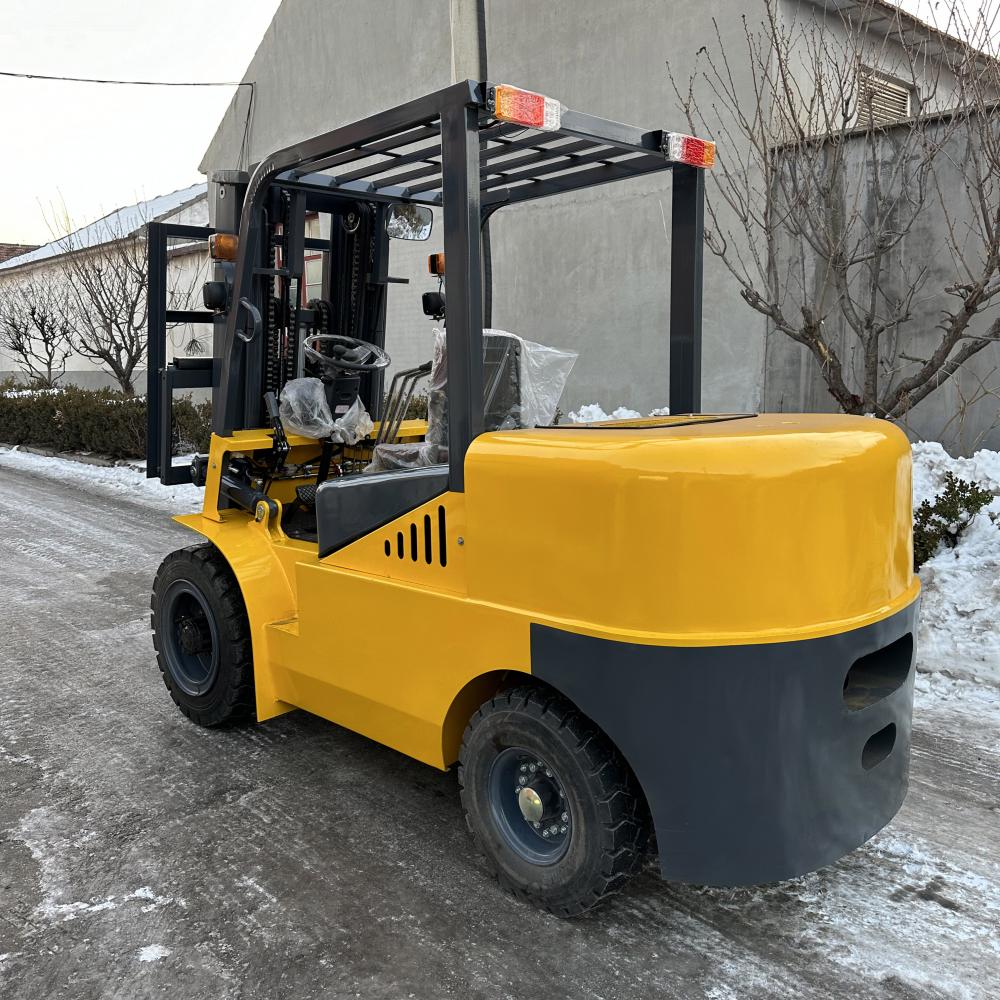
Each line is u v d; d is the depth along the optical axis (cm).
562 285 1032
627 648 235
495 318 1106
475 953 260
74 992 246
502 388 334
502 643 263
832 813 248
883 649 286
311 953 261
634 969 252
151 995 245
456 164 254
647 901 284
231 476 410
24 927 274
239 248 375
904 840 317
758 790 237
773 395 859
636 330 973
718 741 234
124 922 276
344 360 434
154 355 433
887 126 720
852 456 243
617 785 255
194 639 409
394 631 298
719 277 883
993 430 721
